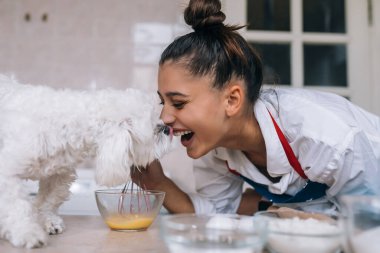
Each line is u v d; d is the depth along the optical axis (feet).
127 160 3.51
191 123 3.64
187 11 3.95
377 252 1.95
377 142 3.86
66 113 3.38
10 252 2.64
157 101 3.89
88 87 8.00
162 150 3.81
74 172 3.80
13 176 3.15
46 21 8.02
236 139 4.06
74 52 8.02
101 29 8.07
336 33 8.09
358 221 2.04
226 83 3.67
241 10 7.73
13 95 3.41
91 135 3.50
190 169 7.20
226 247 2.03
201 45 3.63
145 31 8.14
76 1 8.07
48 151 3.34
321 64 8.02
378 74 8.07
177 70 3.59
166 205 4.39
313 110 3.82
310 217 2.65
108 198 3.38
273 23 7.91
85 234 3.23
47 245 2.83
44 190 3.68
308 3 8.07
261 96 4.25
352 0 8.11
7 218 2.99
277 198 4.37
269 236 2.30
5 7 8.00
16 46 7.97
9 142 3.15
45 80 7.96
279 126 3.95
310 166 3.81
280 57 7.91
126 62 8.09
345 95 8.02
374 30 8.11
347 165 3.69
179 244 2.07
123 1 8.12
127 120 3.55
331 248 2.20
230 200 4.91
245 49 3.88
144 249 2.69
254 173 4.33
